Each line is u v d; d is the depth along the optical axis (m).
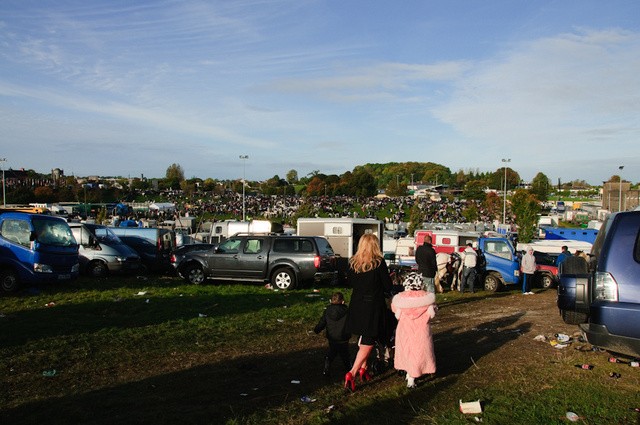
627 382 5.80
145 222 43.28
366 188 150.12
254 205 77.88
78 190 86.62
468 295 15.38
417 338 5.67
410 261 18.94
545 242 25.36
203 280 15.29
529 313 11.27
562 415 4.76
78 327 8.42
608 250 5.74
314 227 18.44
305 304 11.70
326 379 5.97
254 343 7.77
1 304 10.44
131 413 4.68
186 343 7.61
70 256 13.16
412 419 4.69
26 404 4.89
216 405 4.95
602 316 5.55
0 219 12.48
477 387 5.64
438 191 160.00
